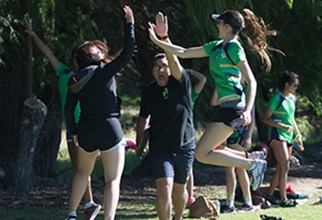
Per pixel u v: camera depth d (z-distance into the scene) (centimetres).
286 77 2678
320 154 4534
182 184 1914
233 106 1986
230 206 2464
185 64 3278
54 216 2391
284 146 2695
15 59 2867
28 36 2659
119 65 1819
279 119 2700
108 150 1820
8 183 2872
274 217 2152
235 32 1980
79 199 1886
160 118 1864
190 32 3095
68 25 2953
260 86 3534
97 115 1806
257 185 2102
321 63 3625
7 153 2900
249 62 3300
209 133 2014
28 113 2819
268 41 3456
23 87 2825
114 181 1812
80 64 1867
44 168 3347
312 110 4347
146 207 2666
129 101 5878
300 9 3322
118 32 3619
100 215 2409
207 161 2034
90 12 3112
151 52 3288
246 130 2448
